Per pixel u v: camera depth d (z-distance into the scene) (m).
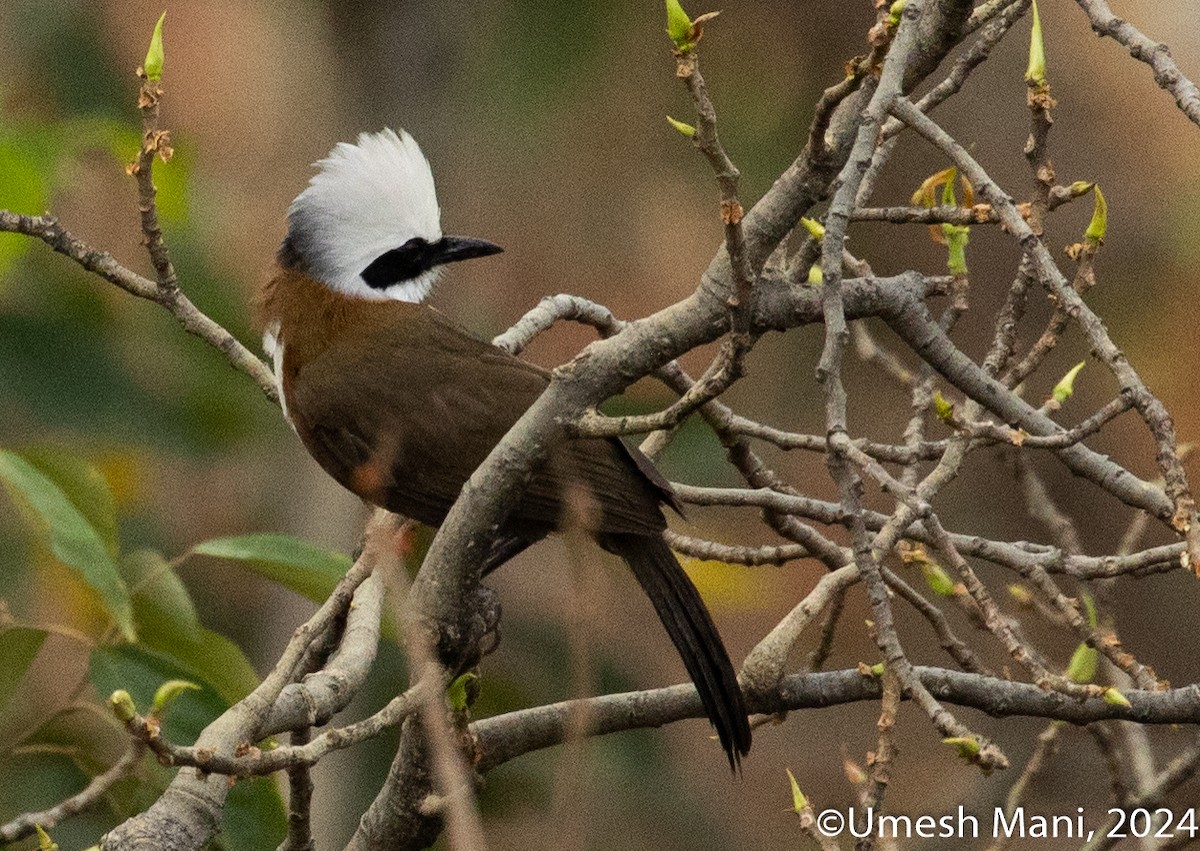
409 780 7.31
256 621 14.26
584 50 15.97
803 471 19.00
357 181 9.93
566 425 6.70
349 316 9.73
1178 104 6.17
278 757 5.90
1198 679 18.61
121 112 16.47
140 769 8.16
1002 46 19.92
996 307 18.88
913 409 8.23
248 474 14.40
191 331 8.27
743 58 17.38
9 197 10.21
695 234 18.41
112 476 13.10
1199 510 6.26
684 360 17.92
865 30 17.23
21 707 11.47
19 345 11.91
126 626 7.91
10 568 12.52
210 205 13.92
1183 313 20.08
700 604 7.99
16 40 16.14
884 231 18.61
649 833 13.68
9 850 7.95
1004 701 7.51
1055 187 7.53
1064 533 9.55
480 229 17.69
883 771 6.17
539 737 7.66
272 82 18.33
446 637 7.05
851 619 18.84
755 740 19.14
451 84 15.16
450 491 9.00
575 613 4.21
